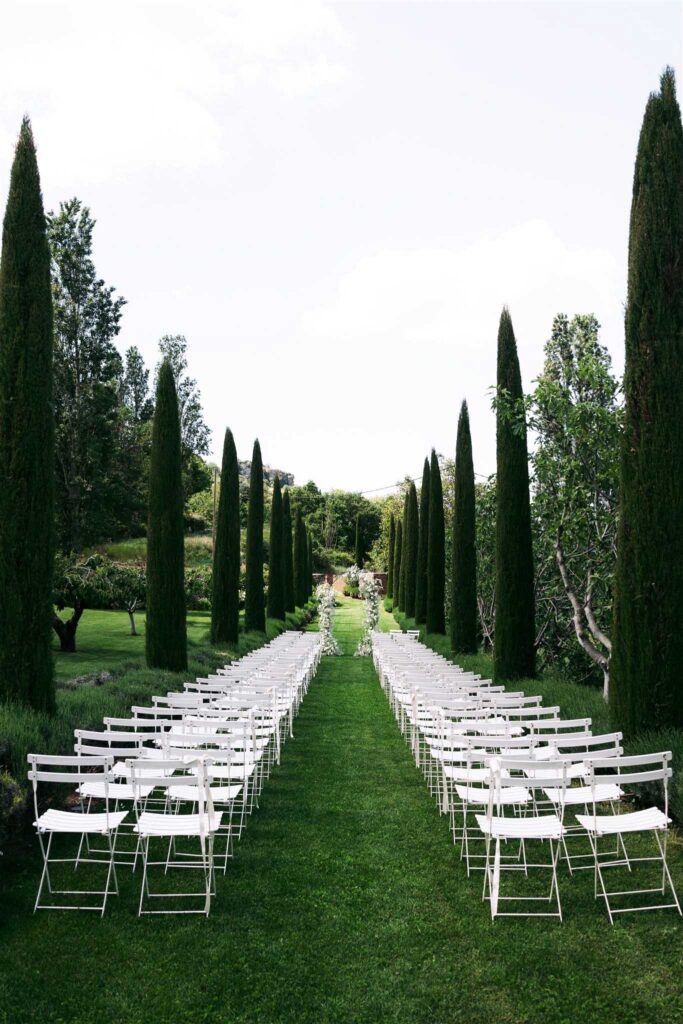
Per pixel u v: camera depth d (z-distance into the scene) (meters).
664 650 7.59
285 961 4.40
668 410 7.77
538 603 15.39
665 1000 3.98
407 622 30.53
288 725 11.56
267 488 79.75
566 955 4.46
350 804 7.75
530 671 12.94
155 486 13.61
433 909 5.12
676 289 7.91
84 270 34.19
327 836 6.70
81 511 34.62
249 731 7.54
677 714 7.55
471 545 18.16
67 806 7.09
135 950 4.52
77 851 6.25
